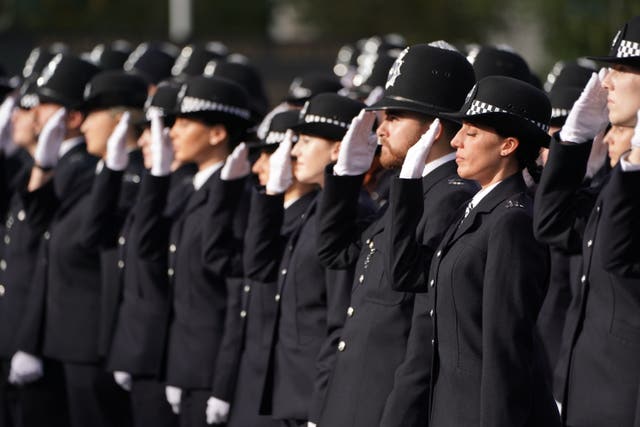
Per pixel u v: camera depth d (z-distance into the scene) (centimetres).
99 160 3050
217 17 12700
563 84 2684
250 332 2400
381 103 1988
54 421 3064
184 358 2612
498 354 1705
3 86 3803
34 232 3017
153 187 2664
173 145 2688
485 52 2398
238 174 2480
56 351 2944
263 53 7450
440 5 10444
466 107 1831
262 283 2364
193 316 2616
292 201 2395
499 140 1798
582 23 6981
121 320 2758
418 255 1873
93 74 3238
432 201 1919
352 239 2095
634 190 1695
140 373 2706
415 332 1872
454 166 1950
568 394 1897
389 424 1856
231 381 2455
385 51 3409
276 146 2469
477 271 1761
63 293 2948
